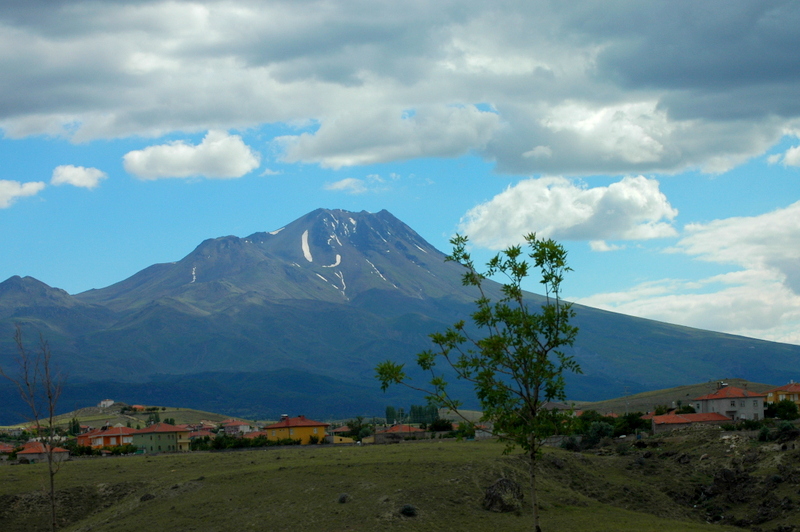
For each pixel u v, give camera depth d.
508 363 50.03
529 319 49.75
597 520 82.06
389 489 87.94
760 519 87.88
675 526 80.88
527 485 94.50
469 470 95.75
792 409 162.38
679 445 126.75
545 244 50.91
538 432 48.78
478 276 52.56
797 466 98.56
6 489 96.12
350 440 181.62
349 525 77.62
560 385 49.25
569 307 50.53
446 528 77.94
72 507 92.38
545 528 78.19
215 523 80.88
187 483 95.38
